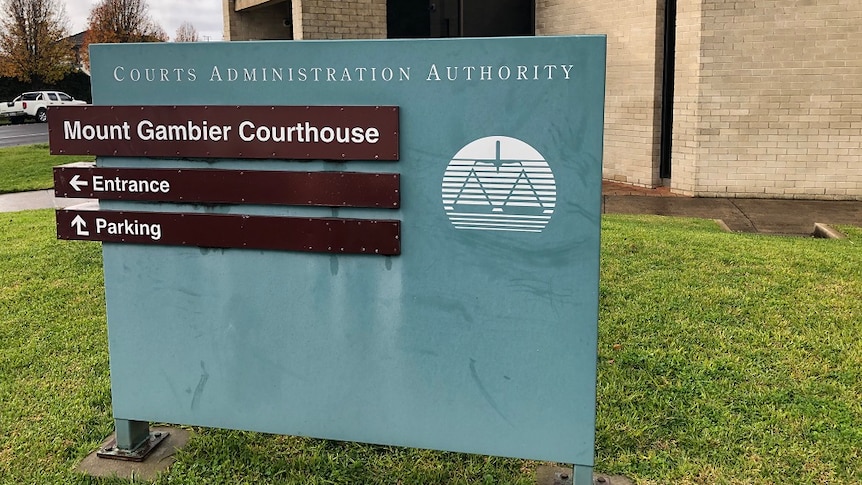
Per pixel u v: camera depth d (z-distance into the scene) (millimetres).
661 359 4426
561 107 2779
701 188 12312
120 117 3123
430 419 3143
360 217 3035
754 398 3936
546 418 3027
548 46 2744
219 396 3338
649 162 13203
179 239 3201
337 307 3145
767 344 4609
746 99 11914
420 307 3061
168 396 3385
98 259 6816
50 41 44625
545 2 14523
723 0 11680
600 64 2729
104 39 47812
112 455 3479
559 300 2926
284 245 3107
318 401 3240
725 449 3463
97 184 3203
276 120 2994
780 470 3299
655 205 11594
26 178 15023
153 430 3732
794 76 11688
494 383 3047
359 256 3086
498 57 2789
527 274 2932
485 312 3000
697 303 5379
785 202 11828
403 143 2928
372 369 3158
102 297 5766
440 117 2879
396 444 3199
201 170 3105
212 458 3469
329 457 3475
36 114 36688
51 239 7707
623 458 3412
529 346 2986
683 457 3412
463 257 2977
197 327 3299
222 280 3238
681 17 12180
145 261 3291
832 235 8695
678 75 12391
